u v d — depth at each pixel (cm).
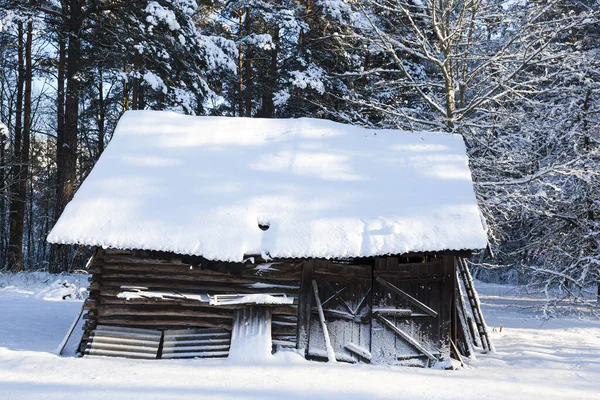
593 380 907
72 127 2091
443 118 1534
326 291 1024
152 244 973
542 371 974
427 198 1095
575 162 1486
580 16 1546
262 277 1023
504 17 1664
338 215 1046
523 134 1614
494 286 2847
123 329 1002
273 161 1190
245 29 2478
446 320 1021
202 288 1013
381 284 1033
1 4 1850
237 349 979
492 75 1686
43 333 1161
